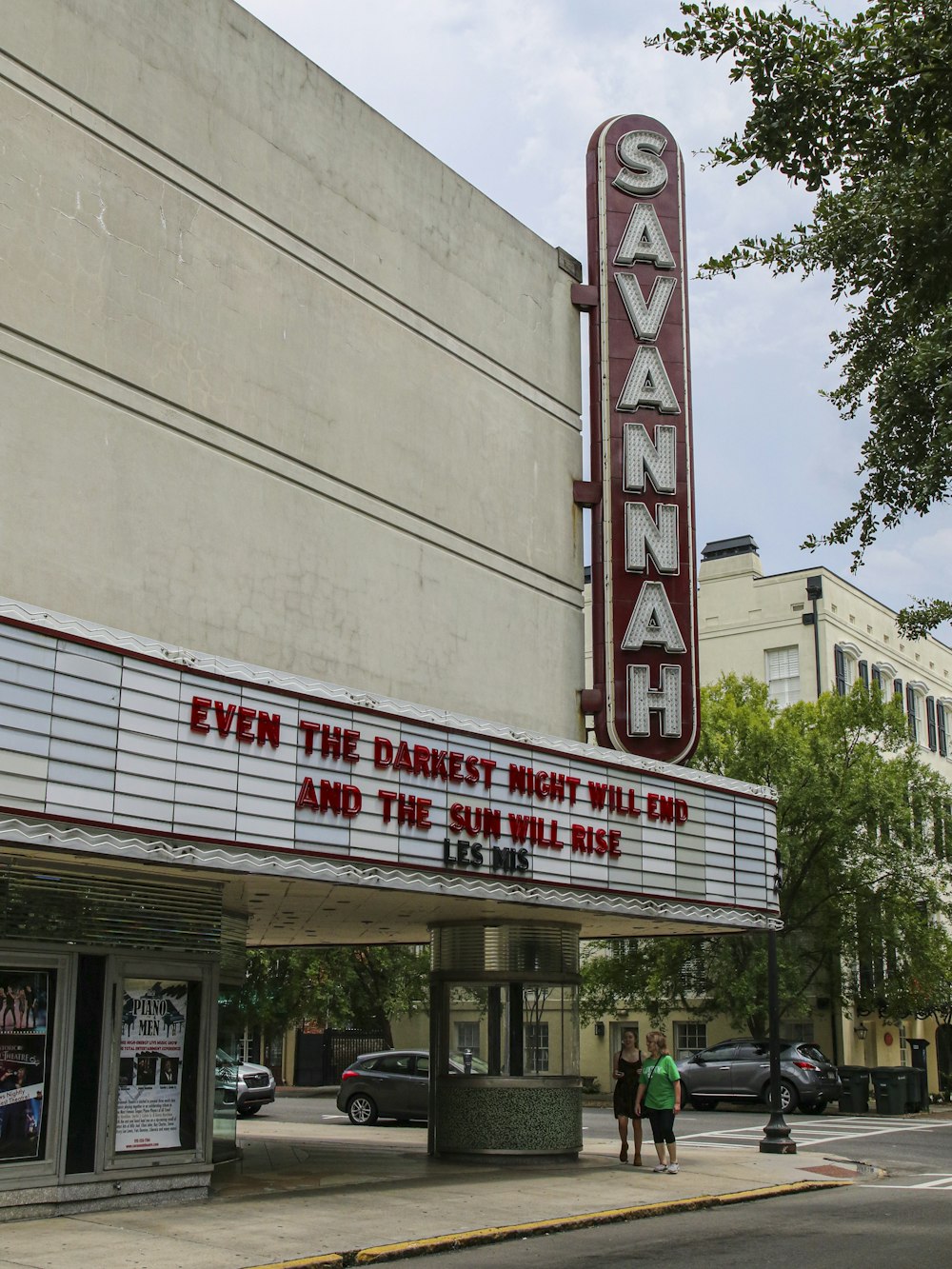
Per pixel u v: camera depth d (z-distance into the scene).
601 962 36.97
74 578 12.06
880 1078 31.34
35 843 10.23
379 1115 26.03
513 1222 12.41
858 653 45.53
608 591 18.62
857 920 35.19
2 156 11.96
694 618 18.75
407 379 16.67
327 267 15.64
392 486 16.17
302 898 15.45
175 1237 11.02
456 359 17.61
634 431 19.14
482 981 17.91
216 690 11.95
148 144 13.50
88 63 12.95
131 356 12.97
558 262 20.02
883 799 34.81
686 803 17.81
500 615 17.69
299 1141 21.81
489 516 17.78
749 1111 31.89
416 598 16.28
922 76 10.46
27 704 10.27
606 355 19.48
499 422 18.25
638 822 16.92
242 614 13.81
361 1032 49.88
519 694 17.80
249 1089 29.78
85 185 12.75
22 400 11.83
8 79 12.12
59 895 12.19
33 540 11.73
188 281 13.76
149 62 13.66
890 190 11.92
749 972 33.75
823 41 10.70
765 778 35.22
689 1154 19.86
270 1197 13.78
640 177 20.31
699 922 18.28
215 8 14.55
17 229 12.01
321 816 12.79
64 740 10.52
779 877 19.41
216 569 13.59
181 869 12.48
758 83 10.86
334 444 15.38
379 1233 11.56
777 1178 16.80
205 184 14.12
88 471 12.35
